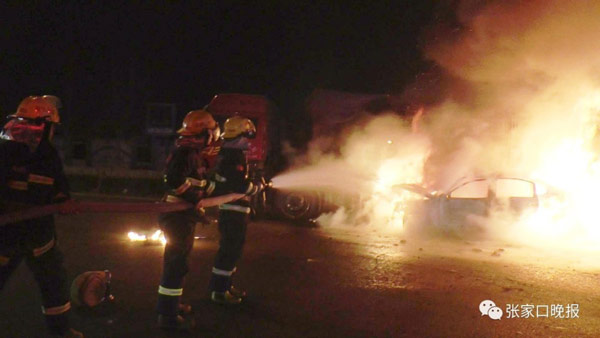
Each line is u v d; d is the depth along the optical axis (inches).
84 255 374.6
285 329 239.3
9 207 190.7
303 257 389.7
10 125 194.2
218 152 258.8
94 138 1266.0
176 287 230.5
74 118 1305.4
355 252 414.6
